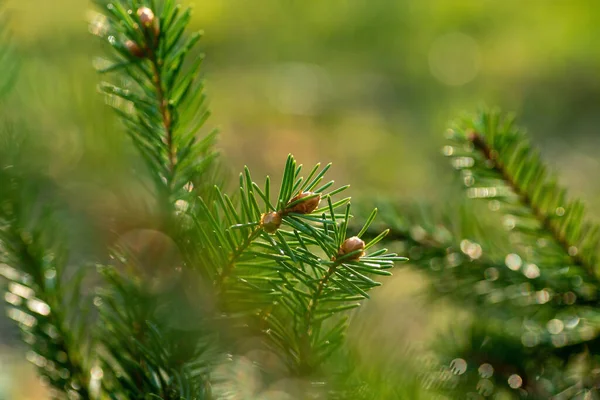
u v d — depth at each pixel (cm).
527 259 65
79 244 61
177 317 56
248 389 56
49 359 57
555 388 62
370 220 53
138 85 58
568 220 64
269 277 55
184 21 56
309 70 266
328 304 56
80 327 58
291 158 52
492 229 67
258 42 277
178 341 56
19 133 62
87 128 68
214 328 56
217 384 56
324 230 52
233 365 57
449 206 68
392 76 269
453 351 63
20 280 58
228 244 54
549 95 249
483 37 297
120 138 68
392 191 183
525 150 64
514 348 63
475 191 64
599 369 62
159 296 56
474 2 319
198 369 55
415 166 198
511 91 254
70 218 61
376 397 56
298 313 55
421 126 228
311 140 212
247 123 215
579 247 64
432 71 273
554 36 291
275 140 207
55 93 70
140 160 66
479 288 65
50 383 57
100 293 58
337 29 295
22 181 59
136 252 58
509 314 64
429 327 70
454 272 65
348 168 198
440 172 192
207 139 57
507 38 295
